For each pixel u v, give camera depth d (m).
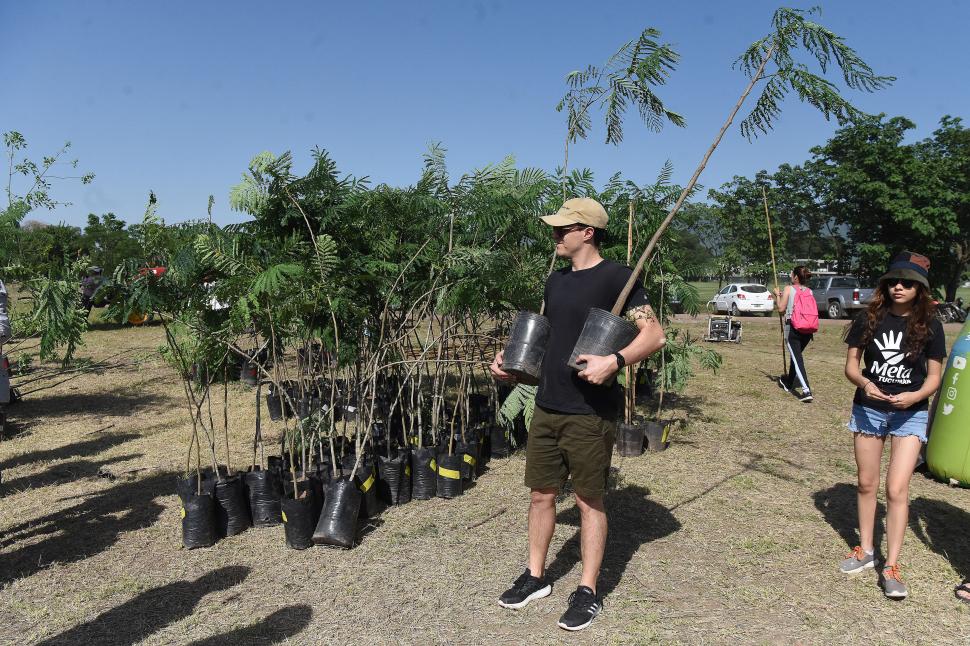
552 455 2.91
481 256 4.32
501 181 5.07
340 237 4.38
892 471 3.13
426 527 3.96
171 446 5.71
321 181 4.11
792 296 7.87
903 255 3.06
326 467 4.24
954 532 3.89
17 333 4.43
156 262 3.75
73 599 3.08
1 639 2.74
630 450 5.43
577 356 2.63
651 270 5.51
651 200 5.54
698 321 19.91
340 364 4.18
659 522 4.04
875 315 3.14
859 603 3.06
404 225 4.73
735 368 10.38
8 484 4.71
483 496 4.52
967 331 3.21
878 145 23.36
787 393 8.27
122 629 2.82
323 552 3.61
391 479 4.30
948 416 3.18
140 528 3.92
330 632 2.81
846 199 24.52
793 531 3.90
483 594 3.14
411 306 4.79
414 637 2.78
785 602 3.07
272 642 2.73
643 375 6.77
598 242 2.94
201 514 3.64
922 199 23.20
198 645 2.70
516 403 4.44
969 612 2.99
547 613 2.96
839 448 5.73
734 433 6.23
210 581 3.27
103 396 7.82
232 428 6.39
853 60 2.57
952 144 24.75
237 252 3.94
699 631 2.82
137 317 3.83
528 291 4.76
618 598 3.09
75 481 4.78
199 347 3.78
